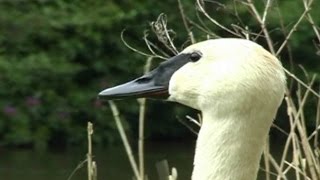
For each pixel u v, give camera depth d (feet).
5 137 46.42
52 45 49.01
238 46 13.64
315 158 19.22
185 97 14.23
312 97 29.30
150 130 48.06
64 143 47.21
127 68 48.67
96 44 48.91
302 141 18.88
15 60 48.21
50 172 38.06
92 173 18.92
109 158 41.09
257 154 13.61
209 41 14.05
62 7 49.73
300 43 44.57
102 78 48.88
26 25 48.78
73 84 48.34
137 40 48.67
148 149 44.37
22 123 46.75
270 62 13.41
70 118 47.42
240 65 13.41
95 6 49.93
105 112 47.32
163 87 14.64
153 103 47.85
